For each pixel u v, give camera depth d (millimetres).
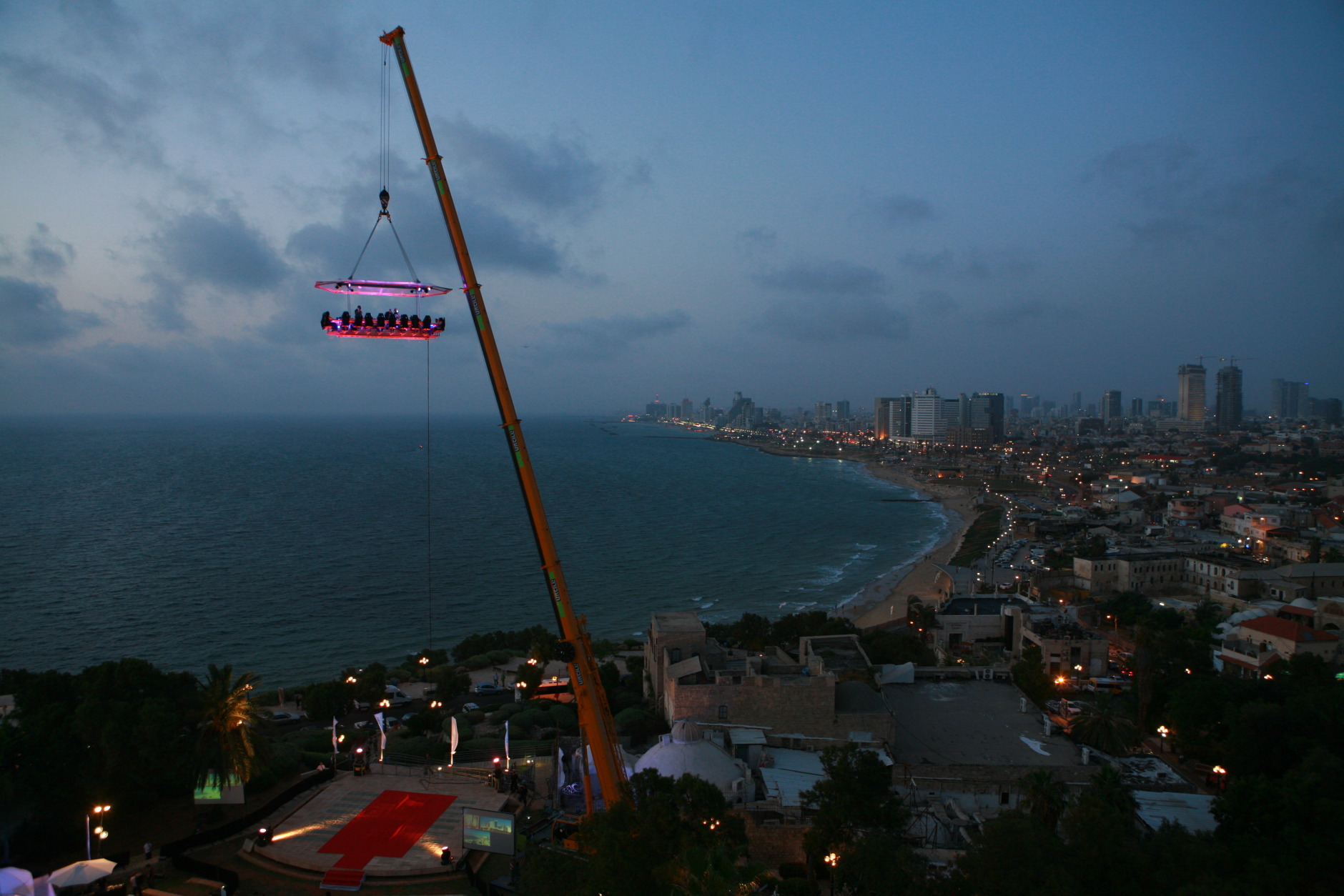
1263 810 50375
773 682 69250
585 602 190125
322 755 70688
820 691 69000
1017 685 85938
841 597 198125
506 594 194750
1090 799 46812
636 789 48375
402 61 52594
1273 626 105875
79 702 67750
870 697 71062
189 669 136250
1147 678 81188
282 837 52969
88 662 138125
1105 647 100500
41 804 52375
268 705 106688
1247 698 75500
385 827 54469
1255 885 38594
